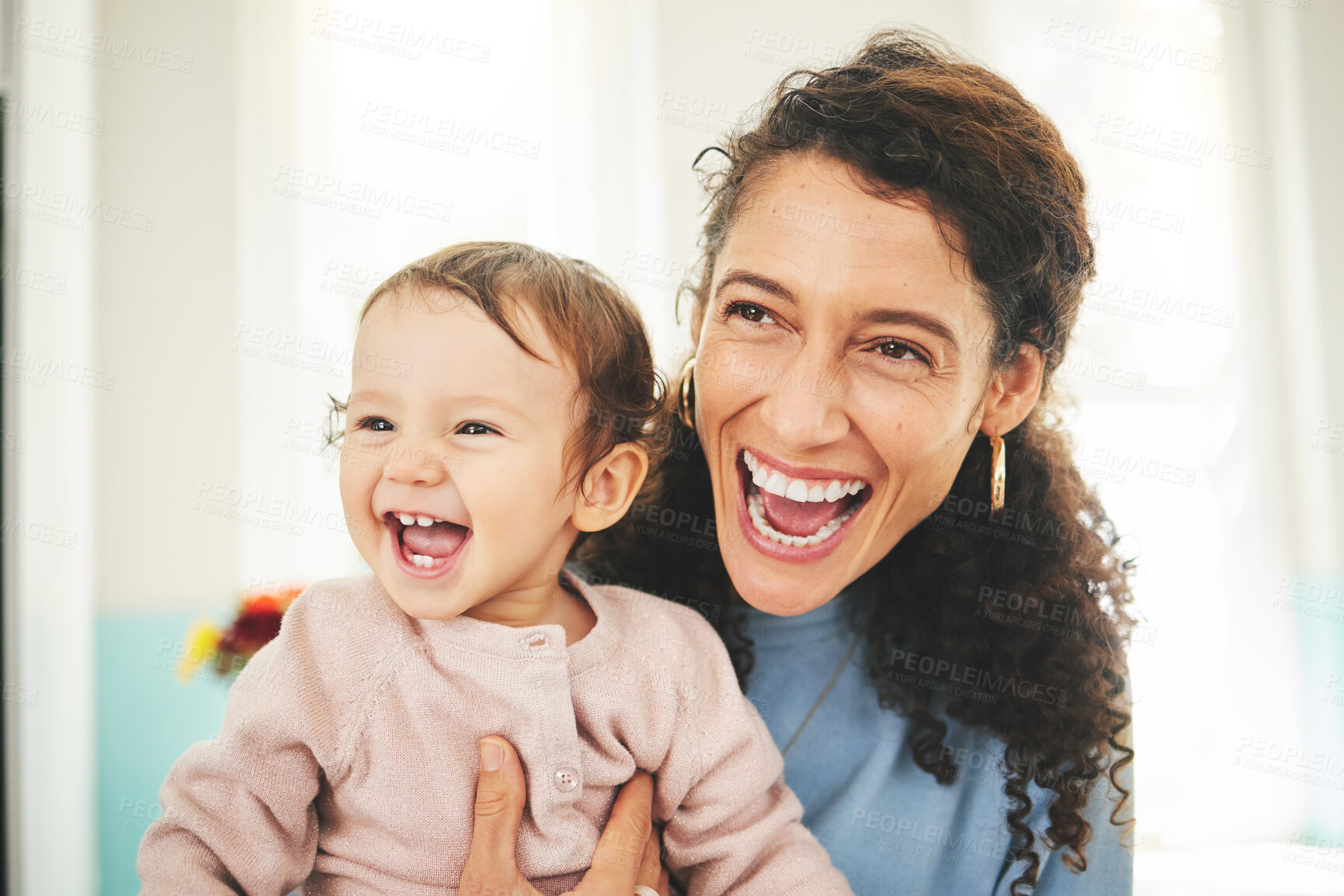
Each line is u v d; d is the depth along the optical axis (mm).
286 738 736
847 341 843
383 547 773
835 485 889
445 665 773
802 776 1015
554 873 779
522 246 890
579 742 814
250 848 719
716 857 846
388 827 753
